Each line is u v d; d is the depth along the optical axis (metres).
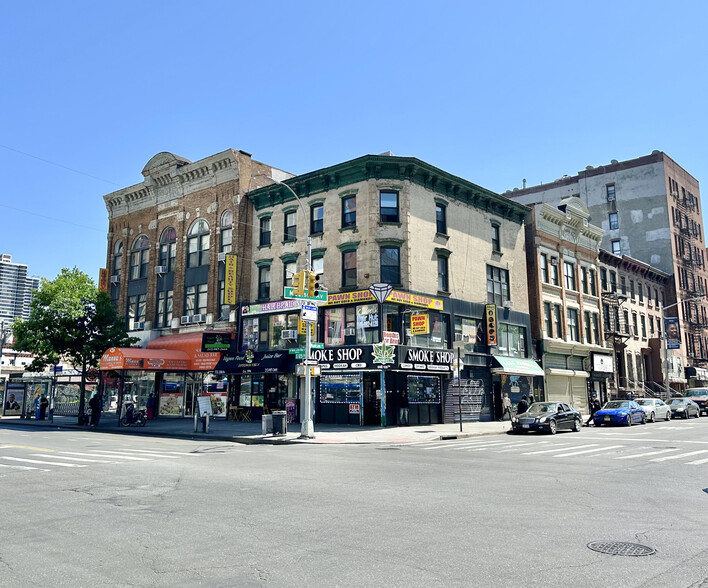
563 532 7.31
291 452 17.73
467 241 34.22
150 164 41.41
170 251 39.84
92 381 38.47
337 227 31.14
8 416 39.59
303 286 22.72
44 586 5.36
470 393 32.66
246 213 35.69
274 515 8.30
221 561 6.09
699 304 65.19
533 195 68.38
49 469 13.20
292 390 31.14
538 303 39.28
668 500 9.59
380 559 6.12
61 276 33.44
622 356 49.16
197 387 35.62
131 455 16.33
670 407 38.06
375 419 28.42
